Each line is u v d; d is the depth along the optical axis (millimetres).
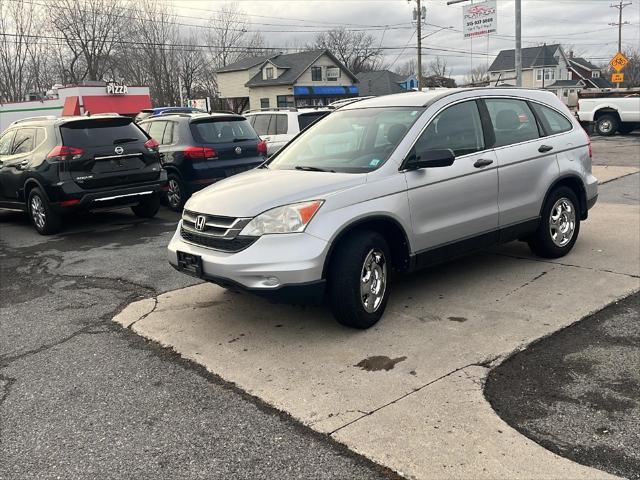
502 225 5332
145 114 23750
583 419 3152
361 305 4301
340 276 4207
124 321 4902
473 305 4824
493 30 26328
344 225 4160
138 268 6508
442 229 4812
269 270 3994
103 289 5824
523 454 2859
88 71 46781
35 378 3941
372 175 4434
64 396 3676
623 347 3963
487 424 3121
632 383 3504
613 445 2920
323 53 56469
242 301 5219
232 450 3023
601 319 4430
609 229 7234
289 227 4051
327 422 3215
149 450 3061
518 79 19969
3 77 44188
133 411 3455
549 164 5695
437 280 5523
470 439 2994
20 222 9953
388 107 5203
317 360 3961
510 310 4676
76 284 6039
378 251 4438
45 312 5246
